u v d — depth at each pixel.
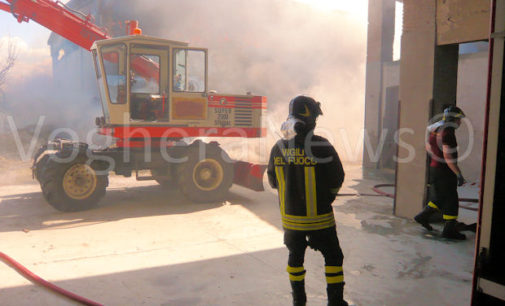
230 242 4.78
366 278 3.73
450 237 4.91
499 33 2.17
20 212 6.15
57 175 5.95
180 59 6.86
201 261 4.13
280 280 3.65
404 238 4.95
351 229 5.33
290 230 2.80
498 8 2.18
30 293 3.29
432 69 5.34
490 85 2.22
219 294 3.35
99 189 6.32
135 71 6.66
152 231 5.21
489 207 2.22
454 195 4.87
